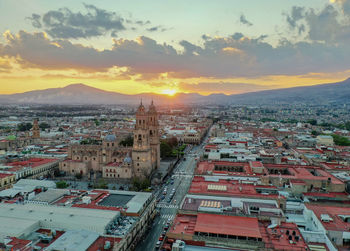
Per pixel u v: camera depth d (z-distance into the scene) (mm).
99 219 119375
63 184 193000
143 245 125938
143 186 197000
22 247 93688
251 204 127562
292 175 179750
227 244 95750
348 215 119250
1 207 131500
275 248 91750
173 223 109312
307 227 122000
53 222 115438
